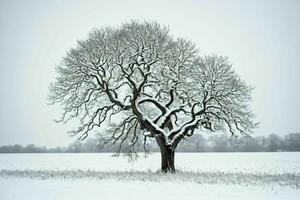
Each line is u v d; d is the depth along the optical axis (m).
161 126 25.91
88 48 26.12
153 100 26.34
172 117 28.31
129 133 28.36
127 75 24.94
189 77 26.56
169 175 23.28
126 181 20.61
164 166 25.44
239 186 18.48
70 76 26.17
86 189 17.36
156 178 21.66
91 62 25.80
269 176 23.69
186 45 27.08
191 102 26.61
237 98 25.98
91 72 26.09
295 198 15.02
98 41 26.30
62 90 26.47
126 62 26.52
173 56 26.44
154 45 26.05
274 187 18.25
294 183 19.67
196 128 26.47
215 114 25.36
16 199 14.62
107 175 23.89
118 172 26.47
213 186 18.42
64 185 18.95
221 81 25.36
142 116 25.45
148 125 25.58
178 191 16.67
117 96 26.42
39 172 26.91
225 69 25.52
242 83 25.97
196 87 26.16
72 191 16.69
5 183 20.16
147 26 26.59
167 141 25.48
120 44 25.84
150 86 27.44
